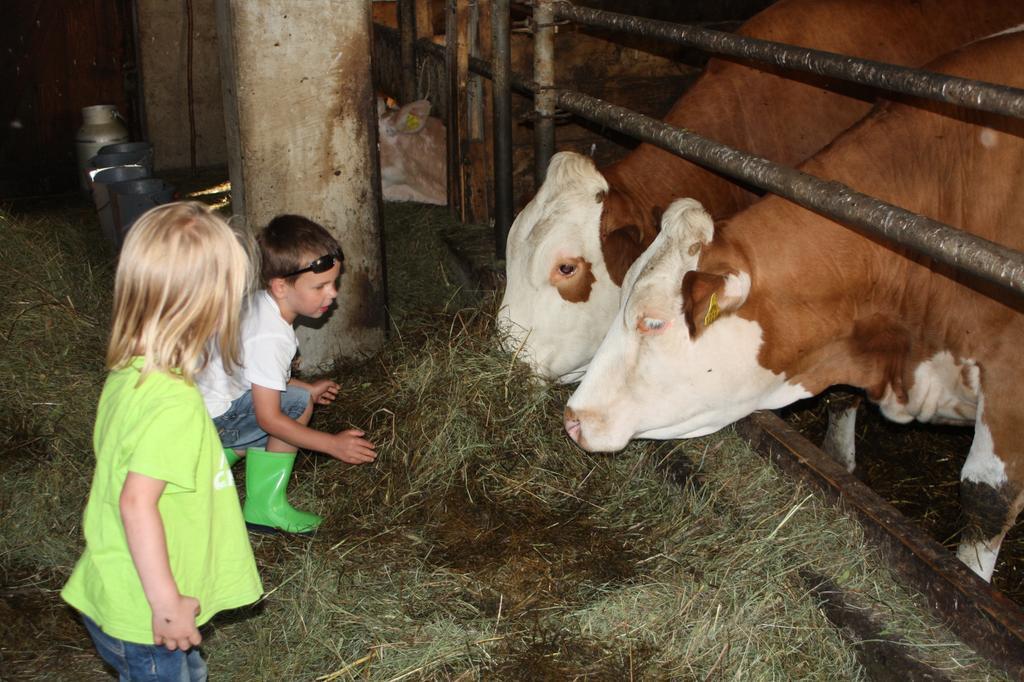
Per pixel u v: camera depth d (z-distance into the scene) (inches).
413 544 128.1
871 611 107.9
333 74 171.6
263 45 165.8
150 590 78.7
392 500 136.5
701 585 116.2
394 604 118.2
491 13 216.7
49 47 320.2
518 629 112.9
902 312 128.3
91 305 199.3
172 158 346.6
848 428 158.7
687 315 115.7
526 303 154.5
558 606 116.2
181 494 84.8
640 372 125.6
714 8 256.5
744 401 130.6
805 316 125.7
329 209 178.5
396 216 252.1
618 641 111.0
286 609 120.4
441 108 273.0
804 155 165.2
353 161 177.8
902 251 125.5
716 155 130.1
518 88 205.5
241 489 147.9
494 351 155.9
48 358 173.2
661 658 108.4
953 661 99.8
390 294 216.7
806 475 127.6
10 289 194.2
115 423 81.8
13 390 162.6
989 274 91.4
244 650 115.9
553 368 157.0
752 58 128.6
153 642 84.4
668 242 122.6
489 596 118.8
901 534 112.0
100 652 89.0
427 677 107.1
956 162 123.4
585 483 139.2
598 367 128.0
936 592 105.9
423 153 267.0
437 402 148.1
